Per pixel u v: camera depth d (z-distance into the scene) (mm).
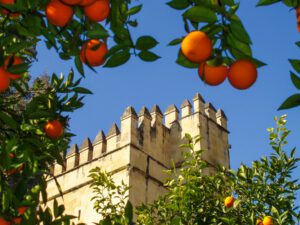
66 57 4480
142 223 11539
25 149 5043
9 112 5457
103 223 5031
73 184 35219
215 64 3051
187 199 9969
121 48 3639
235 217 9172
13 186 5199
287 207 8797
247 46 3094
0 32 4355
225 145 38344
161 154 35812
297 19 3033
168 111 39281
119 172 32438
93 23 3814
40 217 4695
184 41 2994
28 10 4125
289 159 9141
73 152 36781
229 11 3027
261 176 9188
